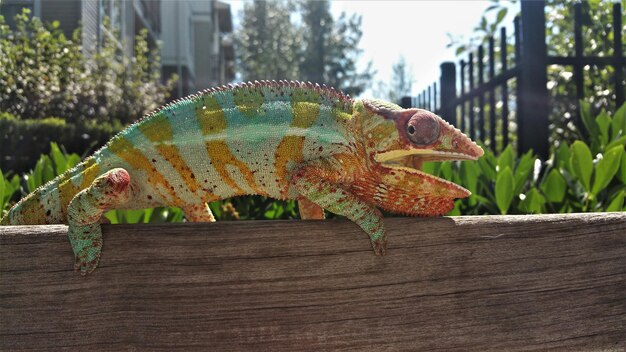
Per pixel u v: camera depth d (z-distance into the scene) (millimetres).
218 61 6984
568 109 868
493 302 237
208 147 269
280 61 5895
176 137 270
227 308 224
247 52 6336
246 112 274
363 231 236
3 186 385
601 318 242
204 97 279
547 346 237
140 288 223
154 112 280
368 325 229
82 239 223
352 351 228
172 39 4957
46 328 217
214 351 222
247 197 529
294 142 269
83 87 1880
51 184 276
